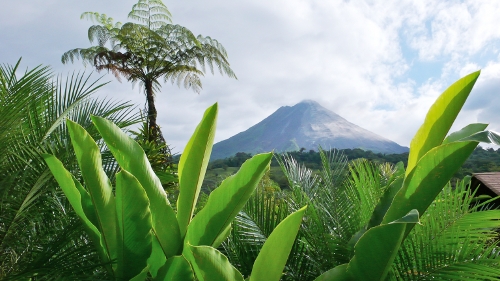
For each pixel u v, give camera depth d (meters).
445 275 1.90
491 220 2.15
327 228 2.55
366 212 2.50
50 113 2.67
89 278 1.72
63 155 2.35
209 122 1.74
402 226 1.44
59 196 2.48
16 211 2.07
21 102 2.55
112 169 2.59
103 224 1.60
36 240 2.17
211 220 1.73
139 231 1.59
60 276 1.70
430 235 2.06
